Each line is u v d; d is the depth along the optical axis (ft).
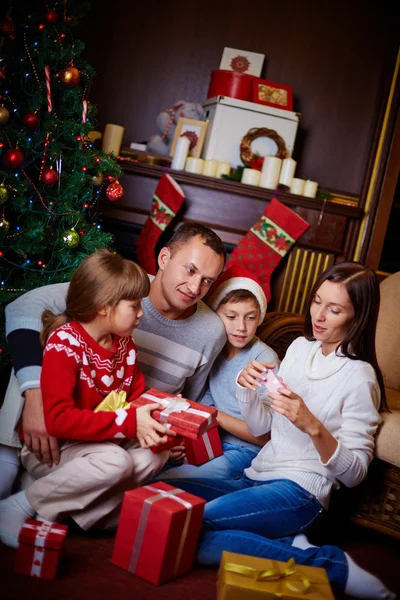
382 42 12.60
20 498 5.53
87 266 5.63
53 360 5.48
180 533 5.17
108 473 5.41
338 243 11.68
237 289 7.33
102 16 12.05
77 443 5.67
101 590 4.91
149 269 10.96
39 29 8.41
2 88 8.66
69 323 5.72
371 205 11.78
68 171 8.97
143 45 12.23
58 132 8.70
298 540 5.95
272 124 11.70
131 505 5.23
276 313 9.60
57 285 6.40
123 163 11.09
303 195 11.62
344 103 12.65
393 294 9.11
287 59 12.48
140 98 12.30
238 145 11.68
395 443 6.57
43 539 4.90
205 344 6.98
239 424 7.04
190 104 11.94
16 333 5.92
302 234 11.55
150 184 11.28
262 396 6.97
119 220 11.19
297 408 5.72
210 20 12.31
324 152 12.67
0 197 7.76
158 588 5.08
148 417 5.53
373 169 12.00
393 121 11.73
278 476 6.20
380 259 11.87
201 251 6.46
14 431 5.82
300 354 6.71
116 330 5.70
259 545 5.50
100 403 5.78
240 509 5.80
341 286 6.29
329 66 12.58
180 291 6.51
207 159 11.62
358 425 6.17
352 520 7.06
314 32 12.49
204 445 6.74
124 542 5.25
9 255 8.90
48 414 5.40
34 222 8.33
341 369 6.34
